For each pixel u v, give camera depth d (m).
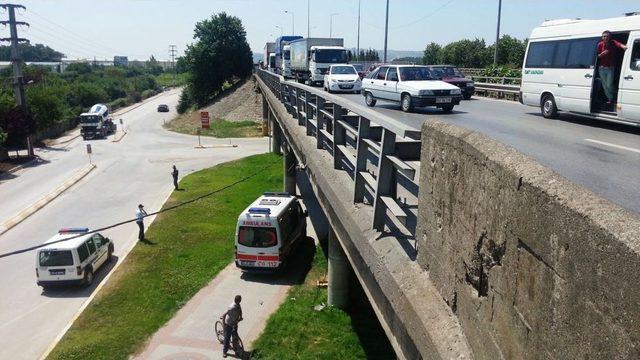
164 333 13.32
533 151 8.47
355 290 14.82
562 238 2.00
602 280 1.75
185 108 79.69
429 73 17.09
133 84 118.81
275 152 39.22
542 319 2.18
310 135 12.18
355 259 6.86
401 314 4.11
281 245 16.34
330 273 13.95
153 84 134.50
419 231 4.10
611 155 8.11
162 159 40.38
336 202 7.17
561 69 12.98
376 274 4.95
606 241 1.73
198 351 12.45
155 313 14.47
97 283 17.03
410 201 6.20
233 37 75.81
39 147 48.38
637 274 1.57
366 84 18.98
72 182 32.84
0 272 18.14
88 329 13.77
